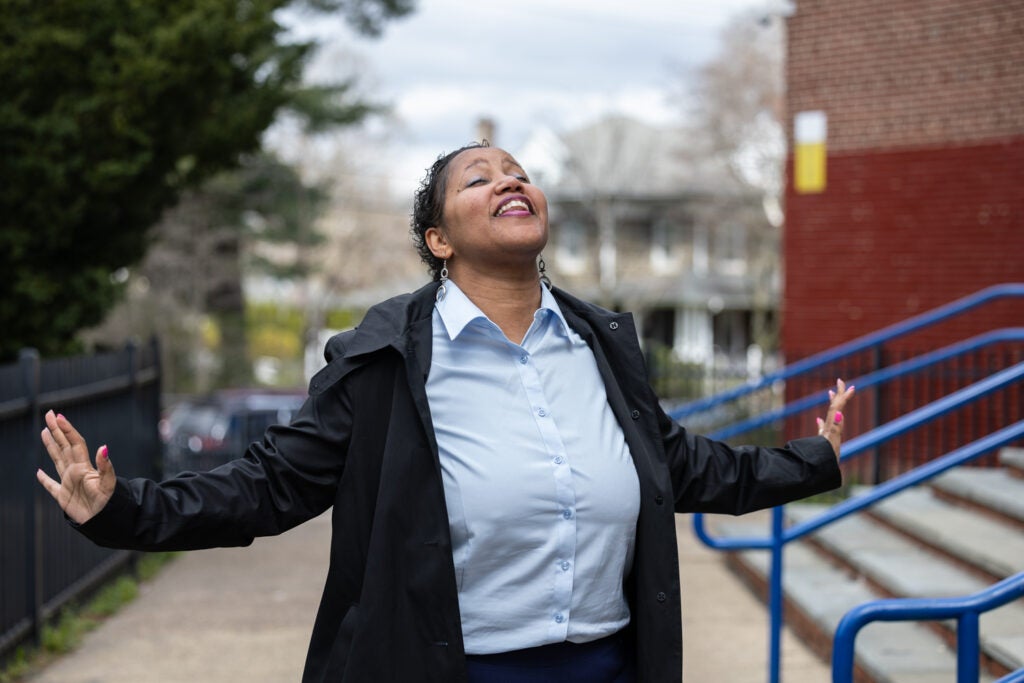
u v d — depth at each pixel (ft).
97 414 22.41
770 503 8.15
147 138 25.85
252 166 84.02
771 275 105.70
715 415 44.14
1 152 24.56
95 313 27.45
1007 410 28.86
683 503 8.08
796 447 8.21
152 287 94.99
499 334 7.47
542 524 7.18
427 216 7.87
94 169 25.32
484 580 7.21
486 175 7.71
